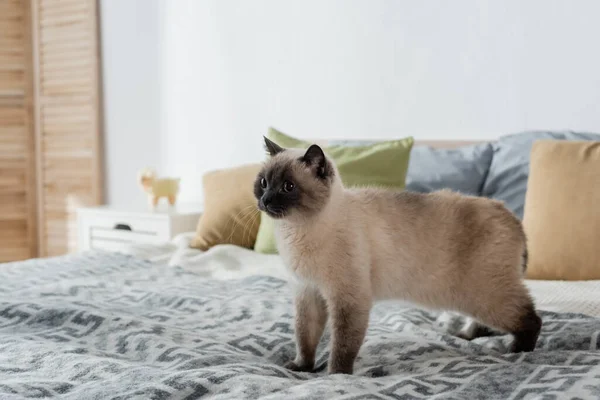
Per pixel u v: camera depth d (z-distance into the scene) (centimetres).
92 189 412
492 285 142
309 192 139
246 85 353
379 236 142
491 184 255
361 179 242
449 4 291
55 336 147
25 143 430
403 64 305
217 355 130
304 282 144
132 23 393
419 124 303
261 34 346
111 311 166
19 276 221
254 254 251
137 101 396
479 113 287
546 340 146
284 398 99
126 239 332
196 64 370
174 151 384
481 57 285
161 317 165
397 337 150
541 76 271
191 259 246
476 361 129
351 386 107
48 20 419
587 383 102
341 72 323
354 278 137
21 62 426
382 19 309
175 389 103
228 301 180
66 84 416
